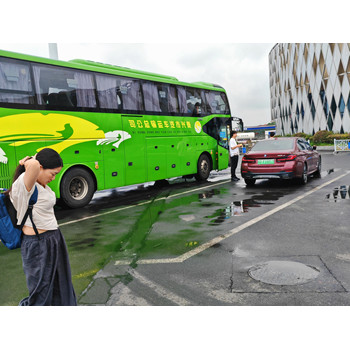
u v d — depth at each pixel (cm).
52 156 262
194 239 527
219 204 801
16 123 723
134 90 1018
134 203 885
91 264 438
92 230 614
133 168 998
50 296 271
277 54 6506
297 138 1134
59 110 806
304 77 4847
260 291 343
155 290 354
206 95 1342
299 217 636
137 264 430
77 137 841
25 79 748
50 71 799
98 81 907
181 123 1198
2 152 698
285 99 5975
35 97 761
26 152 735
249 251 461
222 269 402
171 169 1147
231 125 1470
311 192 909
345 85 3750
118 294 348
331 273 376
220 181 1290
